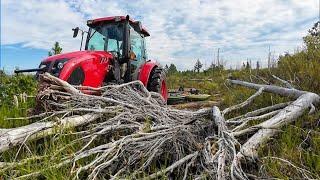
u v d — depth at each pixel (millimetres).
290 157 3592
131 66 7254
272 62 9797
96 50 6898
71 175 3238
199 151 3480
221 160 3145
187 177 3344
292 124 4488
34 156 3551
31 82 7129
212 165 3152
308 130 4188
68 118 4363
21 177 3174
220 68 22234
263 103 5793
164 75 7980
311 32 10758
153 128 4074
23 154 3805
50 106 4859
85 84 5512
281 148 3756
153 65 7629
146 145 3717
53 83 4930
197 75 23766
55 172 3215
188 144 3762
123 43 6738
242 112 5609
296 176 3287
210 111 4406
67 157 3486
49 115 4836
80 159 3592
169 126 4184
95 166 3500
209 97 9367
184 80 19812
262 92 6082
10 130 3896
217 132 3924
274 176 3225
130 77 6797
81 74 5488
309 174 3266
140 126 4152
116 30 6973
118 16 6863
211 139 3719
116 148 3688
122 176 3301
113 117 4598
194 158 3408
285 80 7133
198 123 4215
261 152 3686
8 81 7012
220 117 3910
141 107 4812
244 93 7004
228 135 3535
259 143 3719
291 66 8008
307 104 4641
